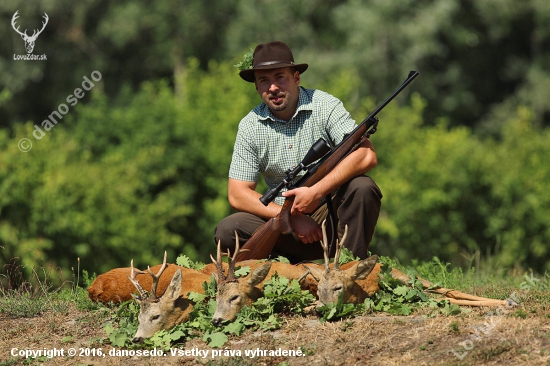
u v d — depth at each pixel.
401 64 41.94
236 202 9.57
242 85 27.03
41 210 20.81
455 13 44.47
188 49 46.34
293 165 9.54
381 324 7.92
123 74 47.12
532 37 47.44
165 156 25.72
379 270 8.62
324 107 9.43
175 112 26.80
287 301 8.41
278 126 9.53
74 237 21.53
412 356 7.23
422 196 25.55
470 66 47.12
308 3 45.12
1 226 20.50
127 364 7.81
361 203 8.99
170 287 8.13
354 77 38.66
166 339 7.94
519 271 14.71
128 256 23.41
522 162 25.97
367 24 41.47
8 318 9.67
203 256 26.97
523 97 44.78
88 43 46.44
